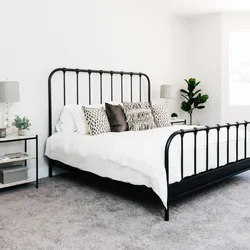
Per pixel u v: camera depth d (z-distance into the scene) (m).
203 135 2.93
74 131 3.61
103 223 2.26
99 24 4.12
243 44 5.23
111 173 2.64
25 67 3.43
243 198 2.80
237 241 1.96
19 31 3.35
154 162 2.29
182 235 2.05
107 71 4.22
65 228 2.17
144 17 4.72
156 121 3.87
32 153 3.58
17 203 2.72
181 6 4.74
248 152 3.34
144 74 4.73
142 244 1.93
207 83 5.32
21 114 3.42
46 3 3.56
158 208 2.57
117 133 3.26
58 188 3.21
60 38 3.71
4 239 2.00
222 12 5.04
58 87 3.74
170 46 5.19
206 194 2.93
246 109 5.21
